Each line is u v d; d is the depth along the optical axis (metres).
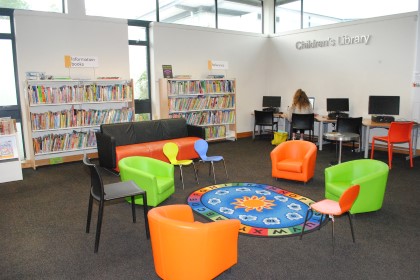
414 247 3.03
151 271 2.68
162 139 6.47
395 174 5.38
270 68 9.56
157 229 2.34
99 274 2.64
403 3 6.78
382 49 7.11
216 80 8.09
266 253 2.94
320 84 8.38
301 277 2.57
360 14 7.47
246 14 9.11
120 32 6.93
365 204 3.64
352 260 2.81
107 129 5.78
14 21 5.80
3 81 5.98
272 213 3.83
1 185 4.96
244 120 9.34
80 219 3.71
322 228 3.43
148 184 3.75
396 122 5.68
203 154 5.08
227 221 2.45
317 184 4.89
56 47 6.23
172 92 7.35
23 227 3.51
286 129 9.00
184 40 7.89
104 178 5.21
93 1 6.71
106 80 6.44
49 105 6.16
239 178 5.25
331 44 8.01
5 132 5.23
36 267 2.74
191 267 2.29
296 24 8.79
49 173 5.63
